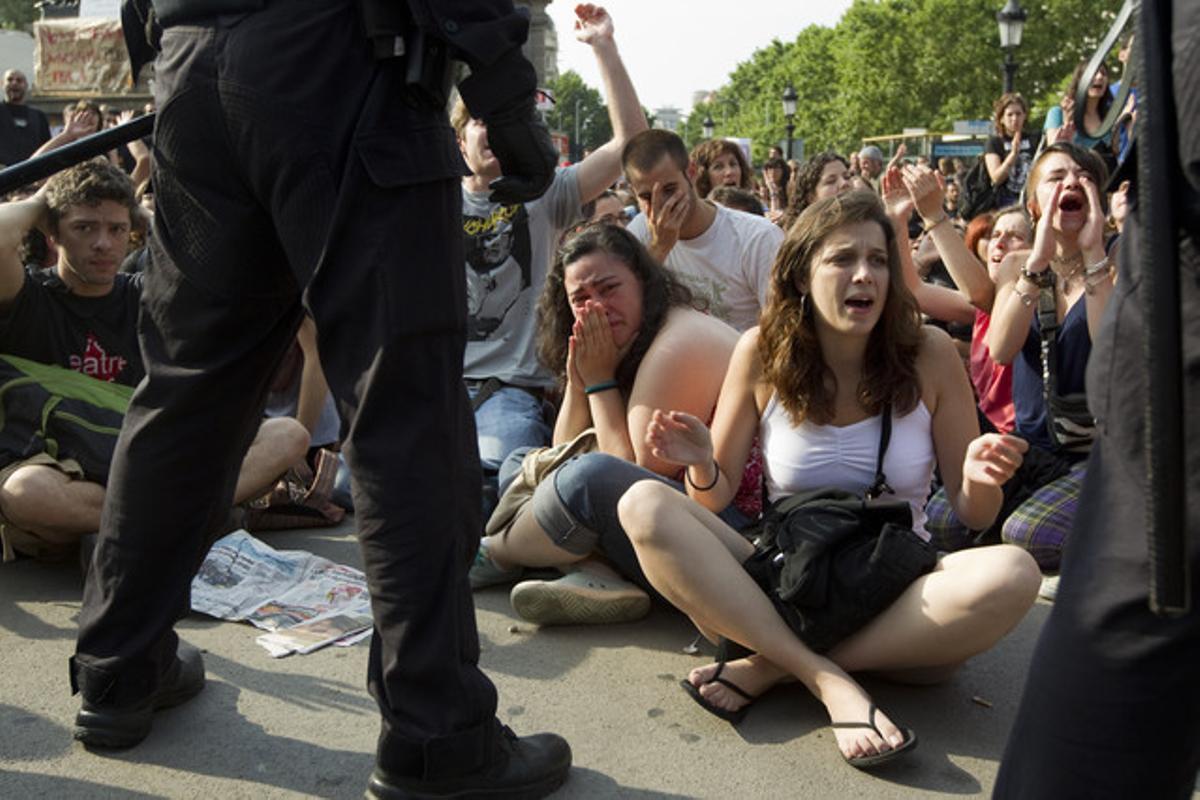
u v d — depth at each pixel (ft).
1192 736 5.12
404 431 7.00
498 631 10.83
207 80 6.95
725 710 8.93
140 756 8.22
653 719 8.96
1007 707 9.22
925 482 9.99
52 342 12.75
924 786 7.98
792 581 8.78
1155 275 4.55
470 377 15.21
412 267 6.92
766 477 10.25
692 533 8.98
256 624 10.69
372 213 6.88
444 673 7.12
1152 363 4.54
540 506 11.11
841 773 8.14
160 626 8.16
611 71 15.23
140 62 8.21
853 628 8.84
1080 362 13.32
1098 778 5.18
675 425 9.60
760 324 9.91
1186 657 4.99
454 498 7.18
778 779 8.05
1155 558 4.53
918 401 9.81
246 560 12.01
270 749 8.34
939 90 187.52
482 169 15.02
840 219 9.33
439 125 7.11
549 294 12.87
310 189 6.89
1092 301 12.93
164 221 7.52
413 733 7.09
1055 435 13.43
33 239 15.34
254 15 6.86
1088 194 13.08
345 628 10.59
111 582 8.11
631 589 10.96
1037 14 177.68
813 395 9.75
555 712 9.07
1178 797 5.21
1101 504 5.22
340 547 13.56
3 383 12.09
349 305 6.92
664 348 11.41
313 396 15.83
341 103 6.88
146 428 7.84
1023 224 15.44
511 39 7.06
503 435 14.20
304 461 14.83
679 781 8.00
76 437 11.95
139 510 7.93
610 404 11.84
